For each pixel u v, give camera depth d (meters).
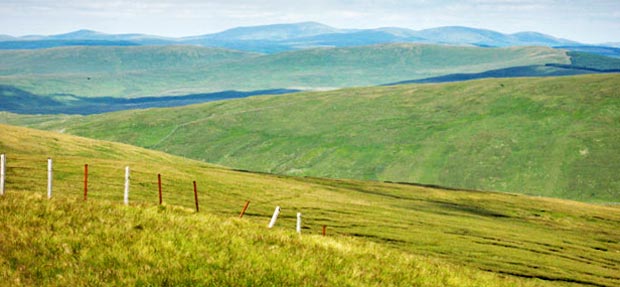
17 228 15.53
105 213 18.16
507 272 44.84
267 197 73.31
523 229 78.69
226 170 103.81
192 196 64.25
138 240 15.80
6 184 52.84
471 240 60.50
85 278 13.40
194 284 13.84
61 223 16.36
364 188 105.38
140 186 64.19
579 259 58.28
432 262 22.81
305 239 19.31
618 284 46.47
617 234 86.56
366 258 18.81
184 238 16.36
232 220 20.50
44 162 70.44
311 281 15.20
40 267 13.71
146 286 13.42
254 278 14.59
